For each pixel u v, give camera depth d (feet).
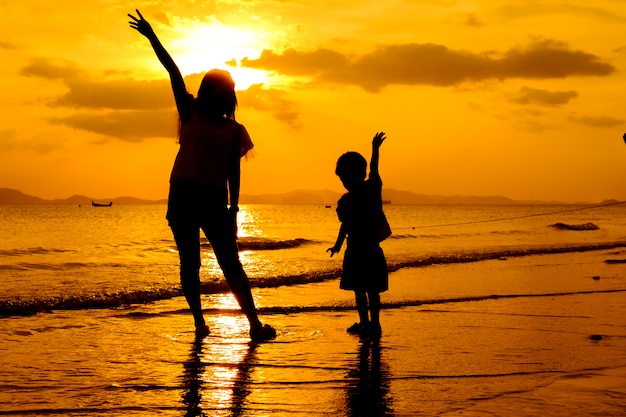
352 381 13.42
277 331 19.79
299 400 11.92
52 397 12.05
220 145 18.45
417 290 31.07
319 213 370.94
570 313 23.79
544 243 85.71
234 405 11.58
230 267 18.69
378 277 19.75
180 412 11.12
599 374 13.94
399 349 17.02
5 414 10.89
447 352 16.65
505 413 10.84
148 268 43.45
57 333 19.27
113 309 24.94
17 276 37.22
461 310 24.53
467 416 10.70
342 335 19.19
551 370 14.42
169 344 17.60
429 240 94.63
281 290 31.30
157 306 25.79
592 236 110.52
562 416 10.61
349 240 20.40
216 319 22.21
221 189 18.58
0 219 223.30
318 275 37.19
